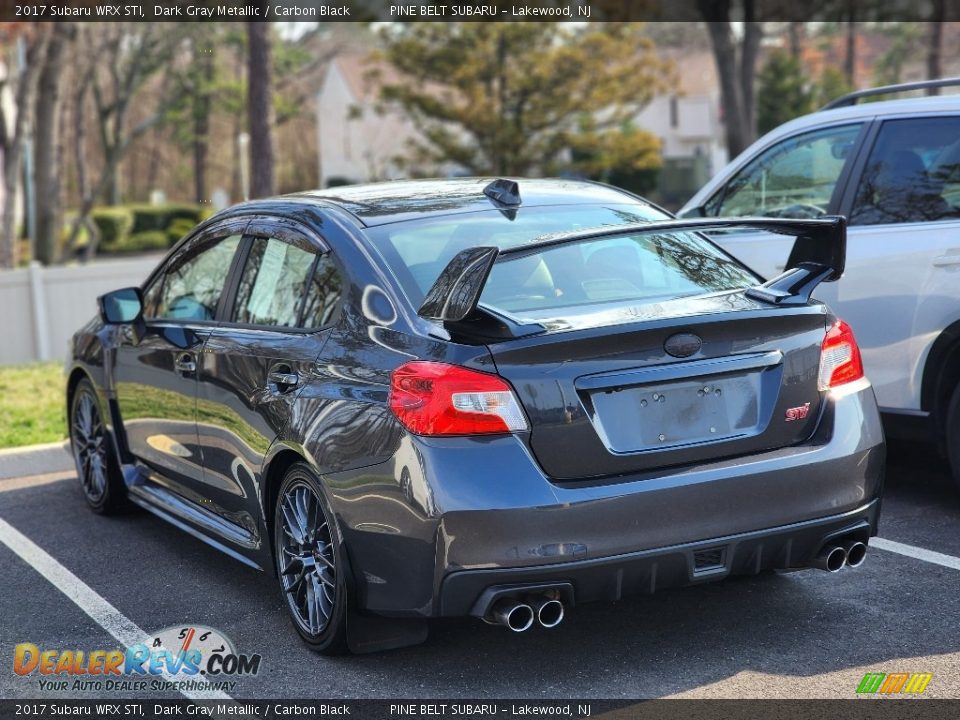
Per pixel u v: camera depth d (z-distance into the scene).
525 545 3.54
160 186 62.28
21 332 15.13
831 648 4.08
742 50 31.00
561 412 3.61
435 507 3.55
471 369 3.61
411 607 3.70
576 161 35.53
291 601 4.34
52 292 15.26
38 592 5.09
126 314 5.54
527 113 33.66
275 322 4.55
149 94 53.25
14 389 9.91
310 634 4.22
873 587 4.66
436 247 4.25
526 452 3.58
